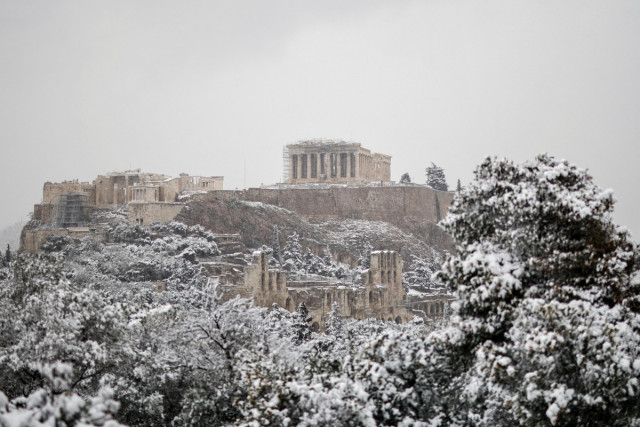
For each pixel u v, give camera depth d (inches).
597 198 3506.4
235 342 4136.3
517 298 3321.9
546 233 3474.4
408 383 3400.6
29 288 5128.0
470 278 3427.7
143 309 4948.3
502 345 3302.2
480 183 3636.8
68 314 4426.7
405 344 3464.6
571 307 3107.8
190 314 4384.8
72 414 2338.8
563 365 3122.5
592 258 3351.4
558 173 3543.3
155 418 4124.0
